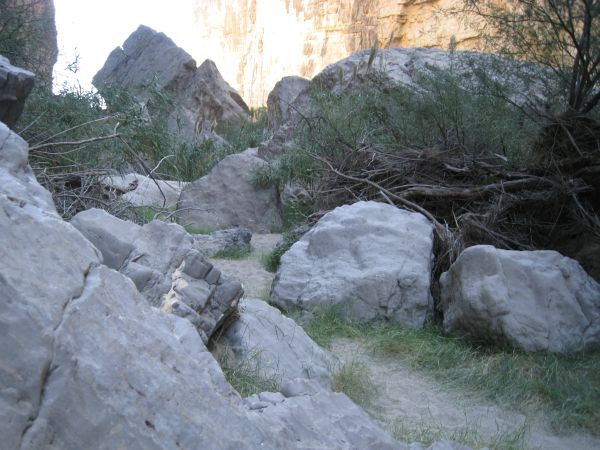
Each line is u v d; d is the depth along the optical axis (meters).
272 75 34.47
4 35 9.16
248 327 4.83
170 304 4.17
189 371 2.51
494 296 5.64
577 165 7.54
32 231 2.36
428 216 7.61
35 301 2.21
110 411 2.21
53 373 2.17
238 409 2.59
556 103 8.12
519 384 5.06
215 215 11.14
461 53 10.52
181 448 2.31
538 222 7.65
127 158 8.38
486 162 8.41
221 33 39.16
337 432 3.15
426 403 4.82
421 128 9.46
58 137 7.79
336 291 6.33
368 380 5.00
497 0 10.62
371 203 7.30
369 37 29.50
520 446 4.24
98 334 2.32
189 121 18.84
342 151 9.65
